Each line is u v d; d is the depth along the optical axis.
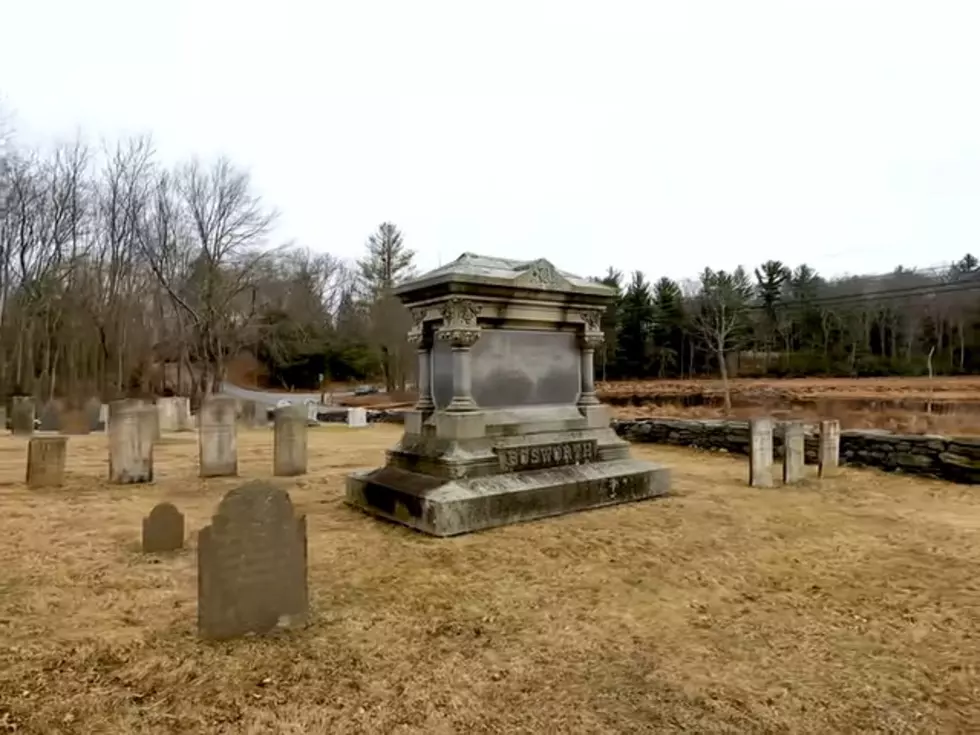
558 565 5.71
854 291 57.22
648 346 51.97
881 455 11.21
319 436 18.12
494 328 7.99
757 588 5.16
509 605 4.73
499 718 3.14
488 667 3.71
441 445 7.48
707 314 46.44
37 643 3.93
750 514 7.80
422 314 8.16
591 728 3.06
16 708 3.16
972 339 47.44
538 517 7.44
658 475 8.84
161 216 34.69
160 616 4.41
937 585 5.24
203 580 3.98
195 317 32.97
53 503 8.20
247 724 3.06
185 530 6.85
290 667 3.66
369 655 3.84
